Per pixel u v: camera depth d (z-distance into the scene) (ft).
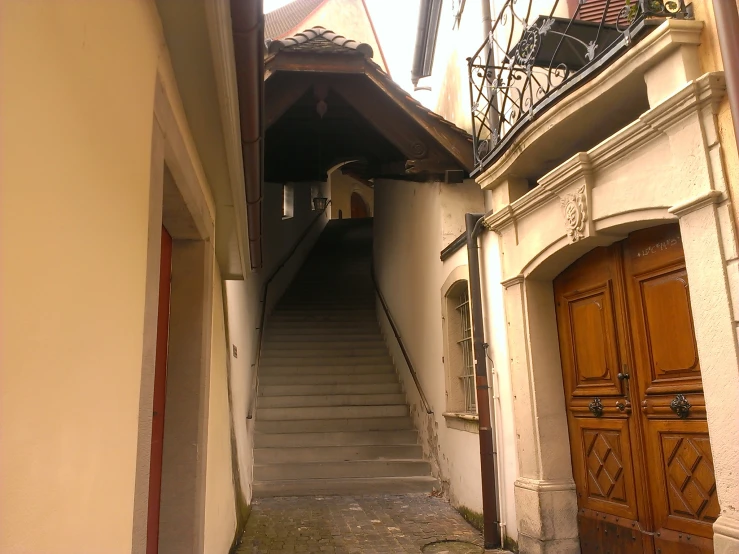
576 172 13.21
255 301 31.40
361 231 64.49
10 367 3.07
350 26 49.29
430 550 16.70
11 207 3.08
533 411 15.49
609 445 13.82
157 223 6.91
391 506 22.13
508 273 16.85
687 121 10.21
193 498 10.72
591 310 14.64
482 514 18.44
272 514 20.97
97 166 4.62
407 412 29.76
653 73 10.99
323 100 23.89
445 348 23.03
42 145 3.52
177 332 11.51
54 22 3.73
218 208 13.57
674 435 11.75
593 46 12.32
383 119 24.03
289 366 33.40
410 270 30.19
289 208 48.73
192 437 11.02
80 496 4.18
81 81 4.26
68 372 3.94
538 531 14.67
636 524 12.73
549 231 14.82
